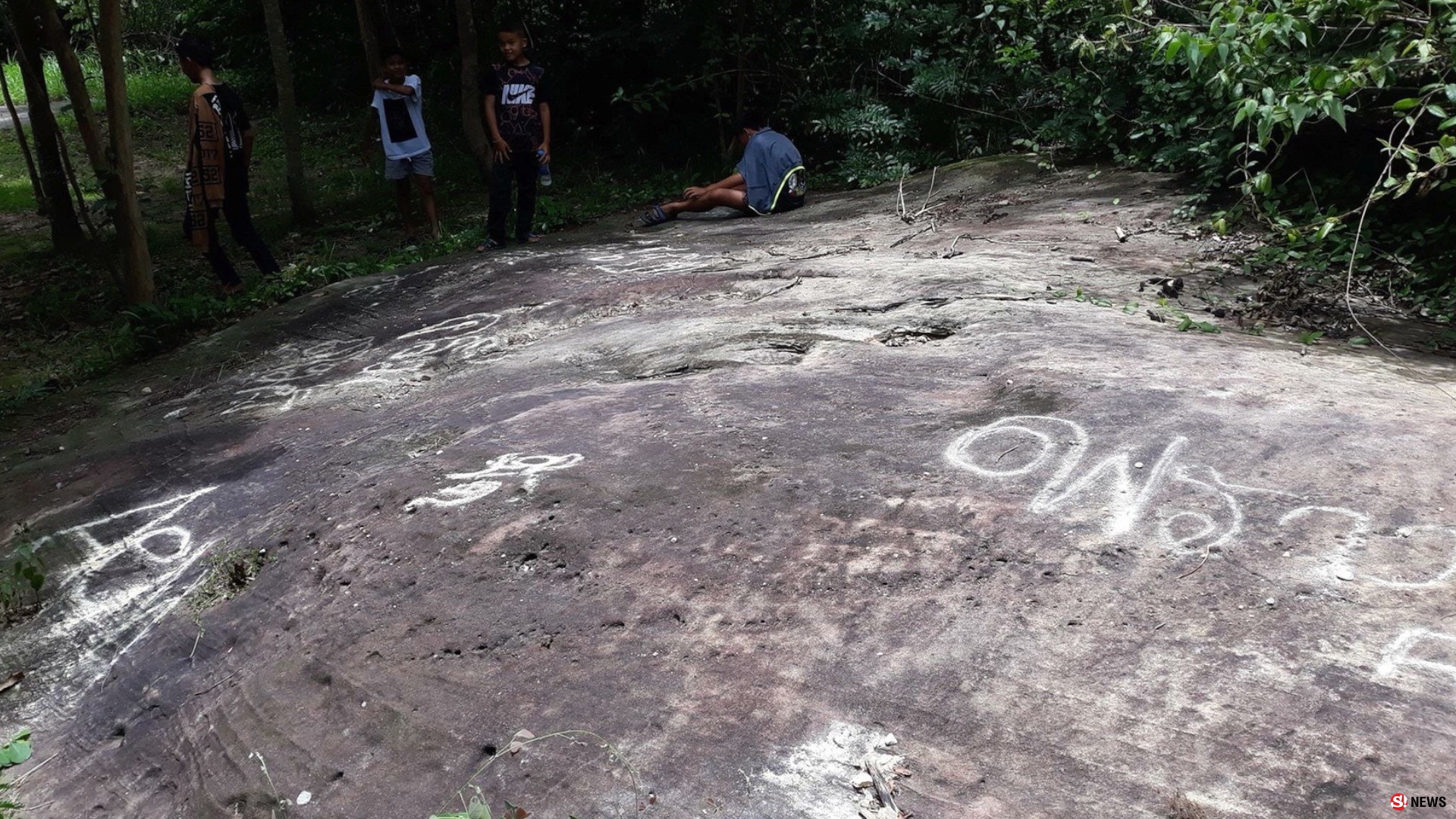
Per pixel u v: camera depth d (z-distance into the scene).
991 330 4.46
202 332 7.92
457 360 5.75
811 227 8.24
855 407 3.78
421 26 15.69
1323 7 5.22
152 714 3.25
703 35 12.12
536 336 5.89
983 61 10.38
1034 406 3.56
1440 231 5.54
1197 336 4.26
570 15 13.72
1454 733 2.03
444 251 9.20
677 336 5.02
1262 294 5.04
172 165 15.10
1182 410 3.37
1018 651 2.45
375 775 2.57
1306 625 2.37
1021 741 2.21
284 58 11.08
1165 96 7.85
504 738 2.54
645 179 12.59
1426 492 2.75
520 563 3.18
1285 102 5.02
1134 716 2.21
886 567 2.82
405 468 4.00
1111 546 2.74
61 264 10.27
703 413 3.92
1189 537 2.73
